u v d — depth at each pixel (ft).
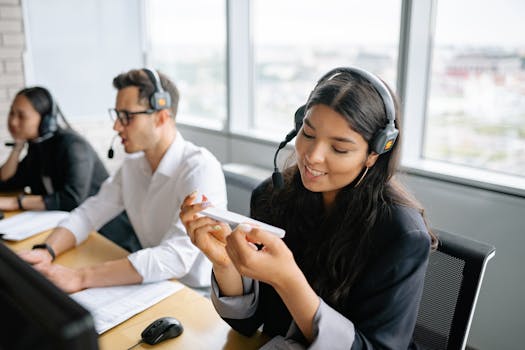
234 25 9.37
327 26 8.09
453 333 3.22
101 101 11.09
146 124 4.69
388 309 2.70
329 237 3.04
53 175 6.50
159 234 5.15
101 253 4.61
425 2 6.63
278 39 9.07
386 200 2.95
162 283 3.93
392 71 7.23
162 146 4.92
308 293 2.49
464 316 3.16
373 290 2.76
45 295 1.28
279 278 2.45
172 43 11.27
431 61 6.98
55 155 6.46
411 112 7.02
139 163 5.28
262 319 3.36
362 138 2.61
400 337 2.71
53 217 5.64
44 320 1.20
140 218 5.27
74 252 4.63
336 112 2.56
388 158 2.87
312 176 2.75
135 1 11.31
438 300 3.27
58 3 10.01
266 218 3.49
